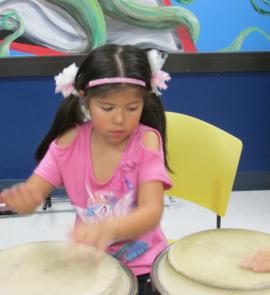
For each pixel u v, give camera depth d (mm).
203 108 2352
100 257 771
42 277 719
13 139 2316
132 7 2139
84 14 2127
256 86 2342
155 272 759
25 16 2109
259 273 718
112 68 813
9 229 2035
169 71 2219
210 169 1205
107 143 947
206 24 2197
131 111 830
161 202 861
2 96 2238
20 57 2141
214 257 777
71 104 982
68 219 2115
